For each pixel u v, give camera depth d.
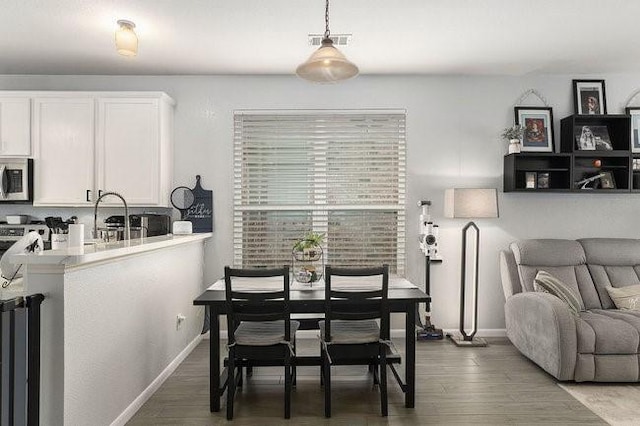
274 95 4.36
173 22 3.10
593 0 2.82
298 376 3.33
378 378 3.18
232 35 3.35
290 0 2.79
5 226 3.90
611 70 4.25
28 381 1.90
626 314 3.38
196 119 4.34
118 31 3.02
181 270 3.65
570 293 3.47
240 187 4.36
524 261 3.86
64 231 3.98
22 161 3.83
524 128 4.14
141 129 3.92
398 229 4.37
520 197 4.36
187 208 4.23
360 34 3.34
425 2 2.83
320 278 3.37
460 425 2.53
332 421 2.59
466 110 4.37
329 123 4.36
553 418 2.61
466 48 3.64
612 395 2.93
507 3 2.85
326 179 4.36
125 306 2.56
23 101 3.88
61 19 3.04
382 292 2.64
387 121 4.37
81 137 3.89
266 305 2.63
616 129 4.26
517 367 3.46
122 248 2.33
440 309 4.36
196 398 2.90
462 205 3.91
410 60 3.92
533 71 4.25
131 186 3.92
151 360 2.97
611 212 4.35
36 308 1.89
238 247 4.36
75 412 2.02
